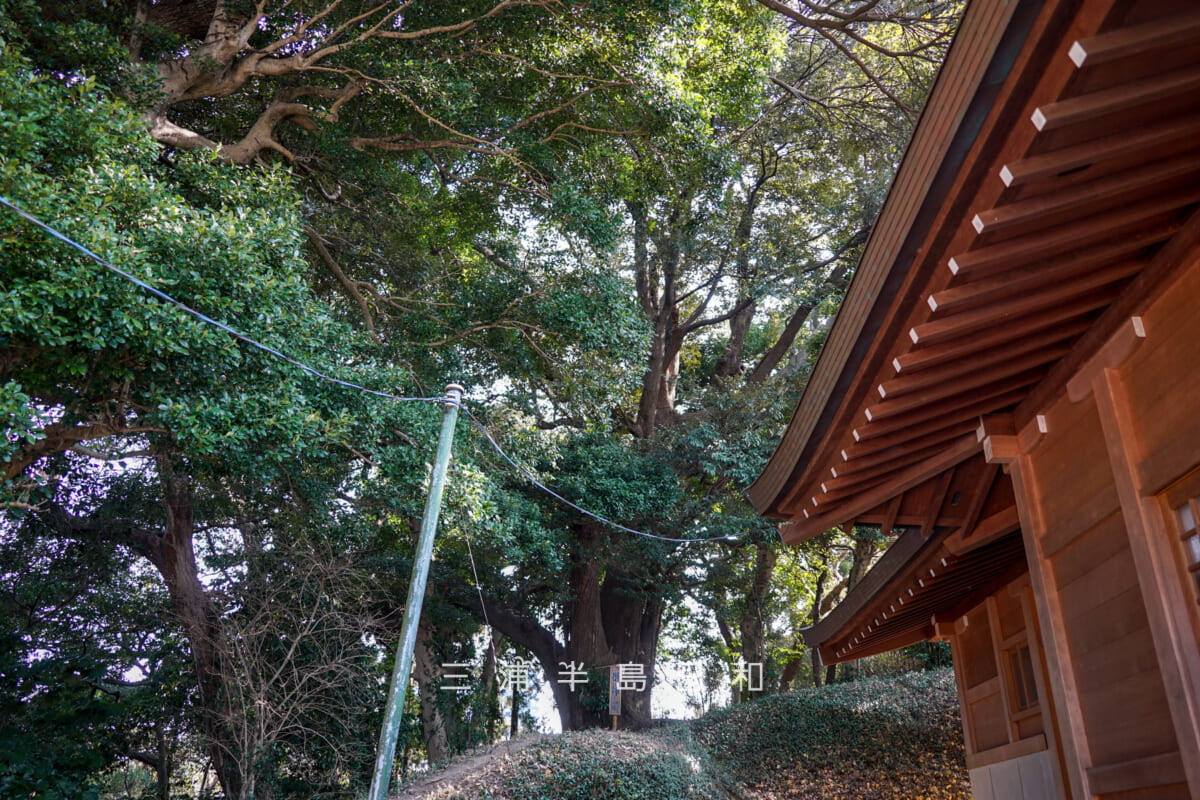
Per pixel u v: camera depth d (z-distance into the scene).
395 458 9.12
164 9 10.22
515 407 12.46
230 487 12.20
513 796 9.06
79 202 6.17
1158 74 2.39
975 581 7.12
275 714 10.94
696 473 15.36
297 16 10.36
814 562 19.62
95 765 10.51
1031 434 4.21
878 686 15.10
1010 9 2.23
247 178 8.54
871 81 15.73
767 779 13.25
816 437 4.10
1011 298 3.30
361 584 12.48
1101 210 3.01
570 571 15.98
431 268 12.72
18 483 7.09
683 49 10.66
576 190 10.80
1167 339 3.12
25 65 7.20
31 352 6.88
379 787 5.27
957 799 11.81
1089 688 3.71
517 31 10.50
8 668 10.88
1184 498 3.03
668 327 17.73
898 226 3.03
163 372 7.24
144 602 12.98
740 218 16.61
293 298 7.88
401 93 9.99
